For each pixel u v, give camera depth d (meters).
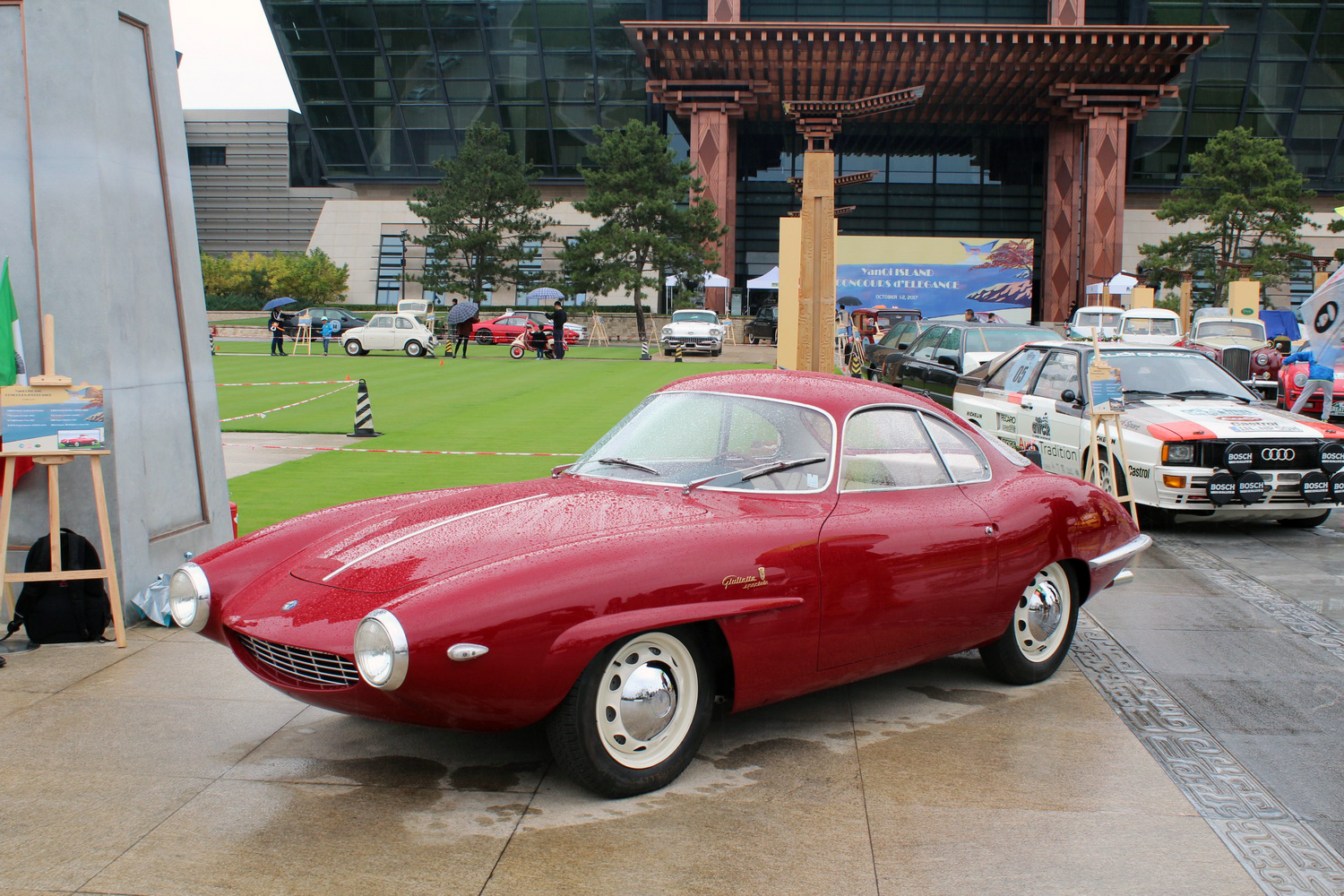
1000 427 10.02
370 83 57.38
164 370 5.74
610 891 2.85
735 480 3.99
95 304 5.16
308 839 3.13
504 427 13.90
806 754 3.83
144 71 5.65
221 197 64.88
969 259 46.59
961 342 14.22
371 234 62.25
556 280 55.31
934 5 52.97
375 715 3.26
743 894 2.84
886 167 58.78
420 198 53.38
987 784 3.57
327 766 3.67
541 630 3.13
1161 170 55.91
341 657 3.19
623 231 44.16
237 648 3.65
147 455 5.56
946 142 58.47
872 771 3.67
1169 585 6.54
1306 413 13.79
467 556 3.42
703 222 45.47
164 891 2.83
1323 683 4.68
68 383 4.89
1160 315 23.02
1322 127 53.72
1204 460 7.76
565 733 3.27
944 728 4.11
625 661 3.40
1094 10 53.44
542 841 3.12
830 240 10.66
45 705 4.23
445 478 9.74
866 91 49.47
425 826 3.22
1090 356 9.01
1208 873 2.98
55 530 4.90
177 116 5.91
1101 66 46.50
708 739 3.96
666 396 4.56
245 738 3.91
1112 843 3.15
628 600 3.28
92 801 3.37
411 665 3.02
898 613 3.95
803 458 4.00
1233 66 52.84
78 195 5.12
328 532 4.10
